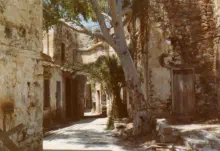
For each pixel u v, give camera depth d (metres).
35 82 5.88
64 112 20.52
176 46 13.36
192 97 13.12
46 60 16.69
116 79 16.98
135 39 16.61
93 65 19.75
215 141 6.93
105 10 15.74
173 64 13.29
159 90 13.27
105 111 27.00
